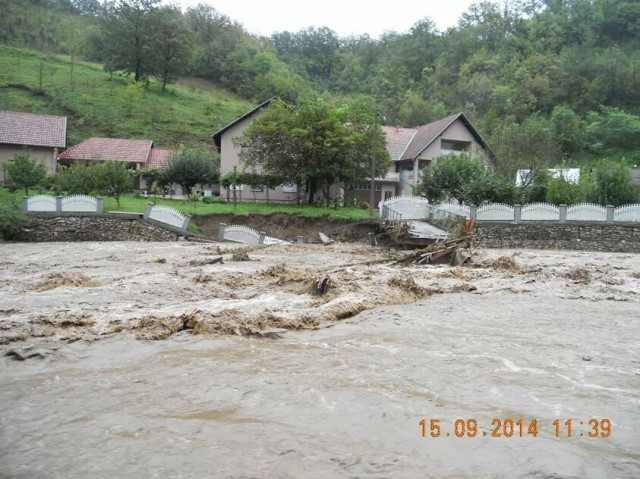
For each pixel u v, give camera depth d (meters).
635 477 4.18
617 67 74.88
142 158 49.25
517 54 84.94
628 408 5.66
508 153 44.84
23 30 89.06
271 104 41.88
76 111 64.69
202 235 31.62
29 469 4.21
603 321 10.23
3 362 7.10
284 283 14.17
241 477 4.08
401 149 49.97
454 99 77.75
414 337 8.75
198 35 102.94
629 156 62.91
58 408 5.48
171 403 5.63
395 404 5.64
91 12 116.81
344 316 10.41
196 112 74.62
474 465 4.34
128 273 15.97
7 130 44.72
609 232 30.33
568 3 100.38
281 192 46.06
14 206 30.12
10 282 13.91
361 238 36.53
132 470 4.19
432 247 20.83
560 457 4.49
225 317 9.32
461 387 6.24
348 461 4.36
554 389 6.23
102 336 8.36
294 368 6.91
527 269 17.59
